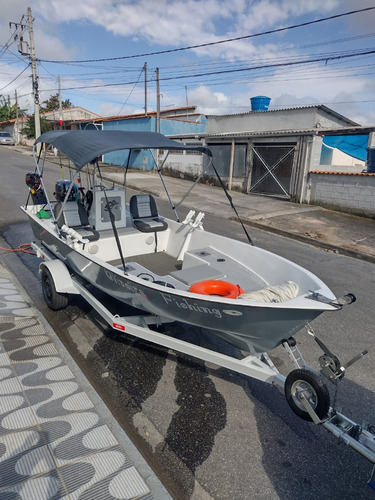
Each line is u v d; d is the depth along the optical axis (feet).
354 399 12.17
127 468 8.79
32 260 23.53
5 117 161.38
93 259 14.06
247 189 52.70
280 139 47.70
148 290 11.91
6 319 15.46
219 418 11.14
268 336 10.87
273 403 11.91
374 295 20.66
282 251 28.32
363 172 43.06
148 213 19.86
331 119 57.31
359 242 31.04
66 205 17.69
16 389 11.28
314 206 44.91
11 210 35.45
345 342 15.65
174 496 8.61
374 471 8.23
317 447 10.27
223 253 16.57
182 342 11.85
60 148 15.40
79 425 9.99
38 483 8.21
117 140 15.39
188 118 95.86
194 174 61.36
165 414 11.21
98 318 16.83
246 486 8.96
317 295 10.25
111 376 12.91
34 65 71.77
